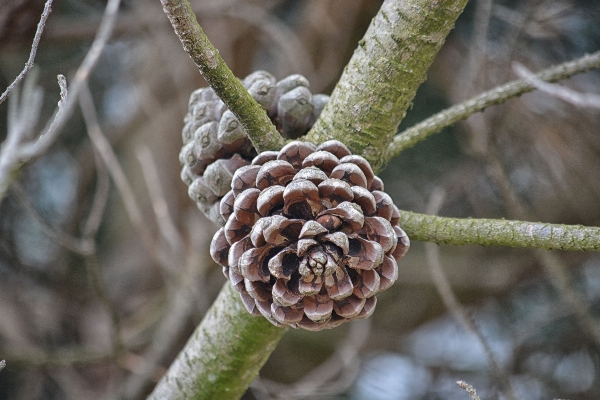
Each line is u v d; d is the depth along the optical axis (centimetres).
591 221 129
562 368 131
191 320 136
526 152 124
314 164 74
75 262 137
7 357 93
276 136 75
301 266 73
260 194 73
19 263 130
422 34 76
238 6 122
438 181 137
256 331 80
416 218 77
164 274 118
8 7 99
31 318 134
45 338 135
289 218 74
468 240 76
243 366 82
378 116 77
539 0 104
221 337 81
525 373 130
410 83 76
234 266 74
